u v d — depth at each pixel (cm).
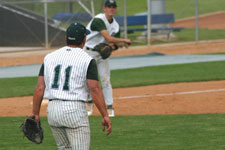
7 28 8150
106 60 2980
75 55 1541
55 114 1497
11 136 2505
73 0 8162
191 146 2203
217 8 12450
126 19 8869
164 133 2494
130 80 4853
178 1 11906
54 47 8238
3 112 3369
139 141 2334
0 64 6631
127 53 7756
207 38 9188
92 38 2959
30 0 8362
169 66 5828
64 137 1566
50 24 8225
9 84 4775
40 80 1577
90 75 1521
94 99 1534
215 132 2483
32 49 8050
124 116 3053
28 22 8144
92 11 8425
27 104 3703
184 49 8056
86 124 1521
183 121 2803
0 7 8094
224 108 3291
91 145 2277
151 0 9169
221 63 5919
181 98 3769
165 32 9144
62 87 1505
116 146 2247
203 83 4562
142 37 9131
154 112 3234
